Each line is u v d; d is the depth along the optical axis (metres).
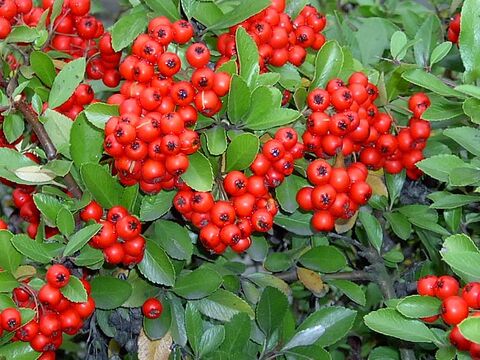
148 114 0.22
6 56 0.28
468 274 0.19
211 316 0.27
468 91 0.19
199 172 0.23
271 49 0.26
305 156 0.28
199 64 0.24
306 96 0.26
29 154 0.28
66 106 0.27
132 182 0.24
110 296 0.25
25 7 0.27
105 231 0.23
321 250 0.28
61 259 0.23
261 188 0.24
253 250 0.27
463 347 0.20
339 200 0.25
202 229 0.24
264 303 0.27
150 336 0.26
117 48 0.26
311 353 0.26
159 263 0.25
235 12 0.25
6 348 0.23
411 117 0.28
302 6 0.28
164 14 0.27
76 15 0.28
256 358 0.27
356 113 0.25
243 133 0.23
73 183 0.25
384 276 0.29
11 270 0.24
